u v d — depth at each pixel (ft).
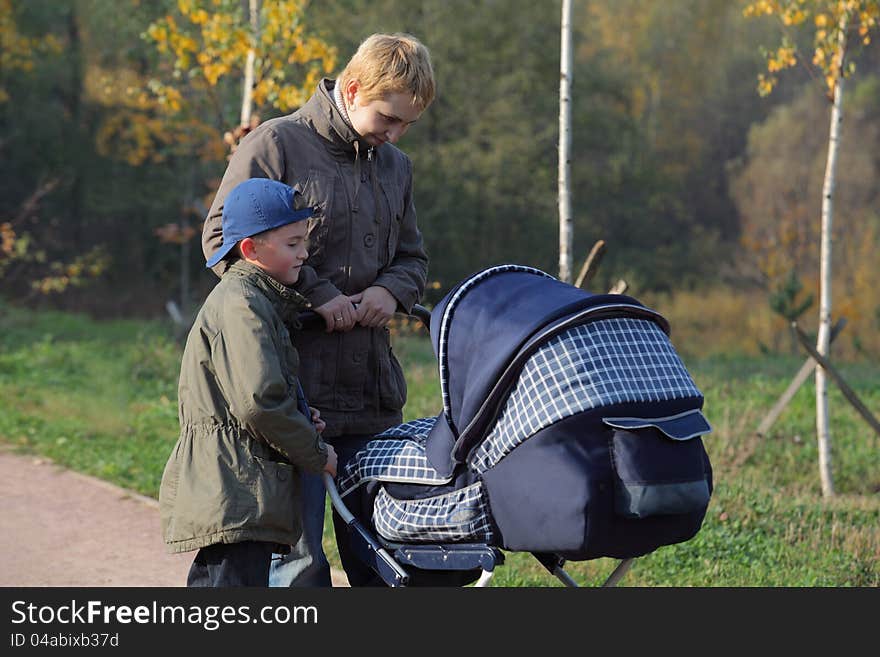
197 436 17.43
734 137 236.02
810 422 55.88
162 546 30.99
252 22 50.06
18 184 167.22
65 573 28.30
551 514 15.47
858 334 145.07
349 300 19.01
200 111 93.50
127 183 165.68
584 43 198.39
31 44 143.84
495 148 158.71
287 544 17.81
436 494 17.16
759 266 173.68
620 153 188.03
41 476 39.75
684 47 243.19
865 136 201.36
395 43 18.37
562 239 33.99
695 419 16.28
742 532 32.40
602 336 16.26
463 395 16.93
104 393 57.72
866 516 35.50
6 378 63.52
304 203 18.20
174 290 175.32
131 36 119.96
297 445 17.21
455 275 161.48
